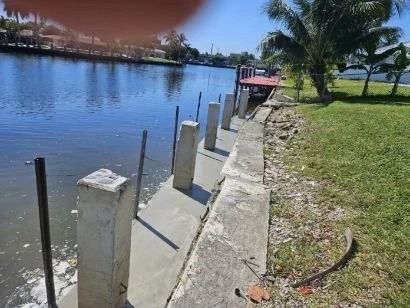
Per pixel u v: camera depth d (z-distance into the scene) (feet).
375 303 10.19
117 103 66.23
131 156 32.94
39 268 15.17
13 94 63.57
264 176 21.48
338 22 55.31
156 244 14.40
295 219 15.55
